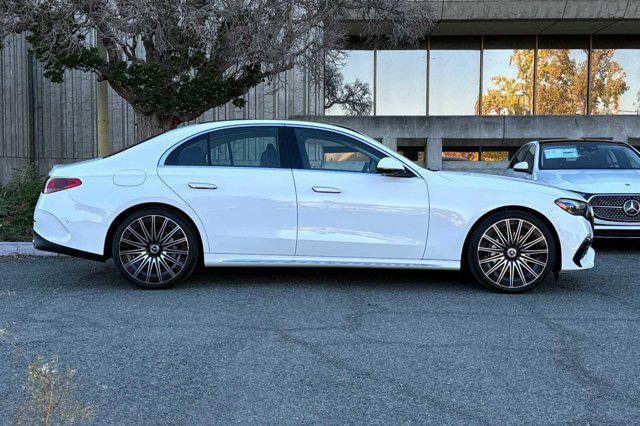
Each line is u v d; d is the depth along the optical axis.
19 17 9.05
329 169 5.89
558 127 17.03
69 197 5.77
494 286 5.81
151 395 3.39
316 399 3.35
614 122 16.94
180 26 8.60
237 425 3.05
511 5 17.94
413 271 6.84
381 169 5.71
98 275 6.58
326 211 5.74
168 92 9.50
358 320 4.86
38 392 2.87
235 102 11.17
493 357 4.02
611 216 7.89
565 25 19.00
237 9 8.62
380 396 3.39
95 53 9.45
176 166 5.86
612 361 3.95
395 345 4.25
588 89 20.12
